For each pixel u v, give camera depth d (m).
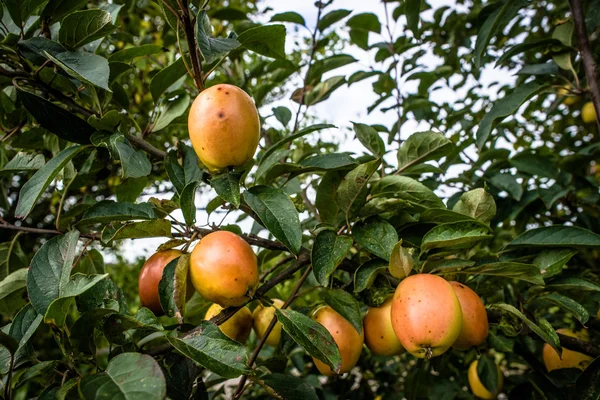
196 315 1.87
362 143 1.84
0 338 1.00
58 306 1.03
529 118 3.35
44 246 1.24
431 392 2.47
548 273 1.47
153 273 1.32
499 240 2.86
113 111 1.32
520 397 1.83
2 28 1.42
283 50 1.48
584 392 1.34
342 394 2.81
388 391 2.75
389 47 2.78
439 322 1.14
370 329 1.41
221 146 1.21
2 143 2.01
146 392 0.80
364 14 2.55
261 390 2.73
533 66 2.08
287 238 1.18
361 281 1.32
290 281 3.15
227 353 0.98
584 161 2.28
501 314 1.48
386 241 1.36
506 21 2.16
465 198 1.50
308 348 1.11
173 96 1.80
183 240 1.32
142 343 1.50
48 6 1.34
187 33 1.20
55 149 1.84
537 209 2.36
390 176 1.55
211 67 1.37
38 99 1.28
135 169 1.22
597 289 1.43
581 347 1.52
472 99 3.35
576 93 1.92
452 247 1.35
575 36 1.94
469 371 2.33
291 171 1.49
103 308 1.05
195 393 1.46
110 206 1.30
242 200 1.44
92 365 1.14
